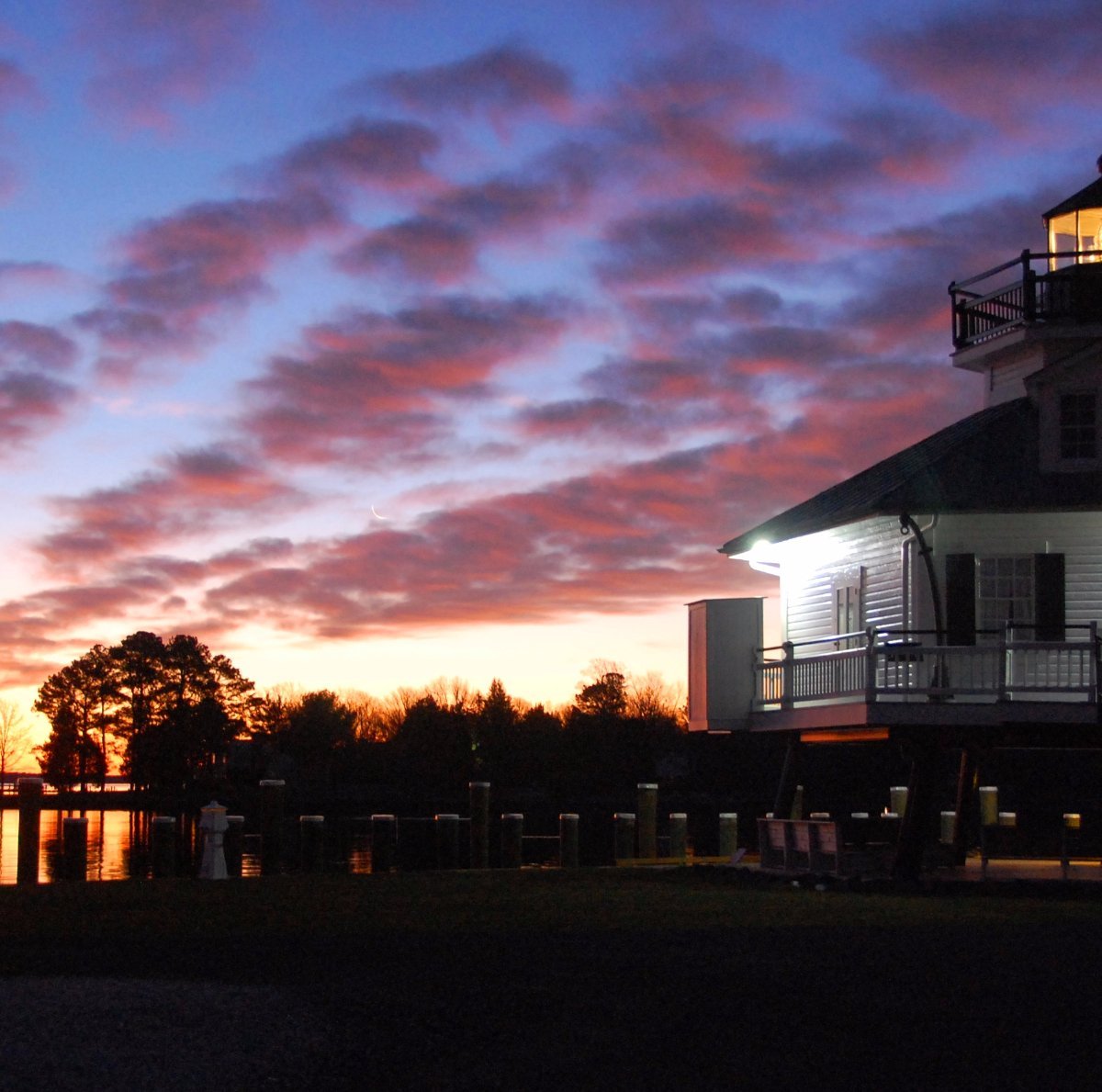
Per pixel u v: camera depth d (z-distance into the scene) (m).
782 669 26.34
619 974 12.88
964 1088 8.98
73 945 14.74
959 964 13.55
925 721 23.03
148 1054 9.62
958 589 24.05
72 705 97.12
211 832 26.00
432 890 21.83
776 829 25.41
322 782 99.81
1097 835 33.84
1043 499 23.59
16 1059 9.48
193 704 94.75
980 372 29.33
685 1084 9.05
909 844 23.59
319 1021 10.62
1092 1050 9.96
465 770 96.44
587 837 57.41
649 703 117.31
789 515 30.23
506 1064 9.52
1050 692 22.98
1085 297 25.98
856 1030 10.55
